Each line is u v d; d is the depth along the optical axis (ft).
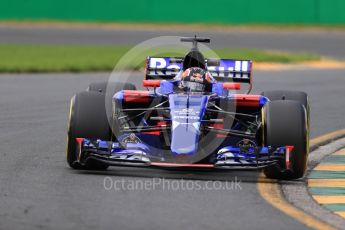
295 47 407.85
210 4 537.65
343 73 285.43
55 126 156.15
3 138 140.15
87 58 325.01
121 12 539.29
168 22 537.24
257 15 536.83
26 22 526.98
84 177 106.01
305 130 108.17
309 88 233.55
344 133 156.97
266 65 316.60
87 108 110.22
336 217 88.74
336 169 120.47
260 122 114.62
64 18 538.47
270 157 104.99
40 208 87.45
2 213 84.58
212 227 81.10
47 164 115.96
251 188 102.68
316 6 535.60
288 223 84.02
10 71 272.92
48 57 326.85
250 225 82.53
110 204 90.27
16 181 102.22
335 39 458.09
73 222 81.66
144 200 92.84
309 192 103.14
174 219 83.97
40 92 213.66
